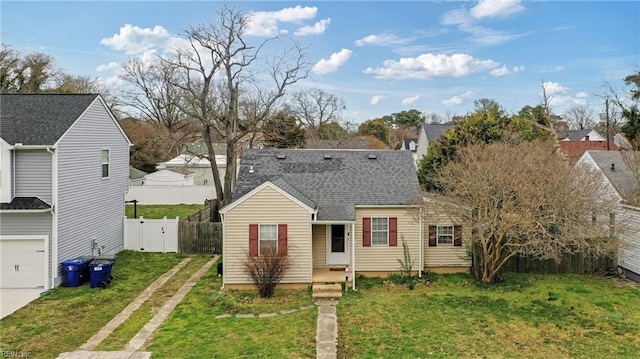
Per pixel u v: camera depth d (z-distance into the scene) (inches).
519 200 613.0
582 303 594.6
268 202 656.4
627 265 725.3
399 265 726.5
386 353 435.5
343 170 794.8
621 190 754.8
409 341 465.1
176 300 600.1
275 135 1581.0
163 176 1632.6
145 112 1409.9
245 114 1428.4
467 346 454.3
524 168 621.3
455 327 505.4
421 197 722.2
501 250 675.4
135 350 440.5
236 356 426.6
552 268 749.9
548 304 588.7
